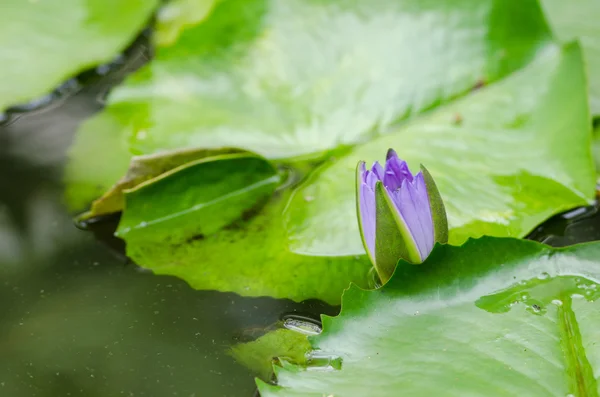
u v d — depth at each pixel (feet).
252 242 3.83
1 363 3.65
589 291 3.59
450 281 3.61
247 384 3.59
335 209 3.85
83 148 4.05
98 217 3.91
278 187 3.93
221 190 3.91
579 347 3.52
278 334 3.66
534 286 3.60
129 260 3.82
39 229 3.88
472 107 3.99
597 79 4.03
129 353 3.65
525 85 3.99
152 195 3.87
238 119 4.07
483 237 3.62
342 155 3.96
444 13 4.09
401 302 3.60
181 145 4.02
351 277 3.75
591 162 3.84
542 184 3.84
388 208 3.60
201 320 3.69
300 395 3.52
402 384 3.51
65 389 3.60
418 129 3.98
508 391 3.49
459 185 3.85
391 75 4.06
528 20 4.02
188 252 3.83
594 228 3.79
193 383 3.59
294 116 4.05
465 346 3.54
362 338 3.58
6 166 4.01
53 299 3.75
